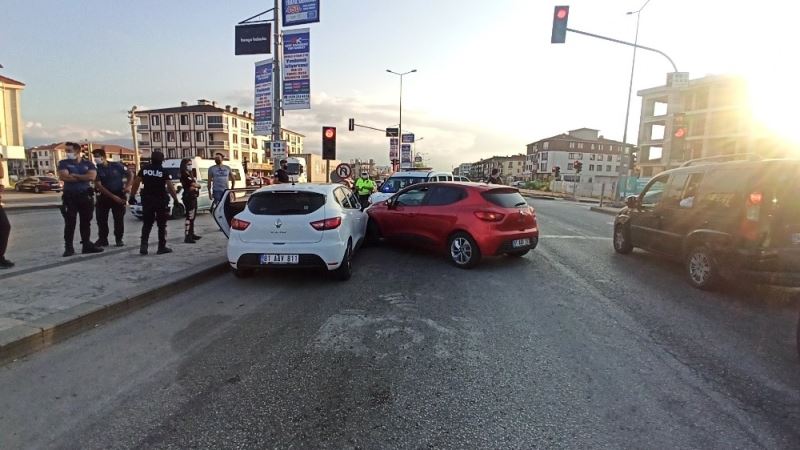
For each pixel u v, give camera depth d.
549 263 7.93
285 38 11.56
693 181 6.88
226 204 7.29
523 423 2.86
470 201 7.51
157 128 78.38
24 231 10.67
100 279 5.66
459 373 3.54
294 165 33.31
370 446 2.61
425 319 4.79
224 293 5.75
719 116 44.41
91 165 7.22
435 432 2.76
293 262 5.98
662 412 3.01
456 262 7.46
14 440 2.61
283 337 4.25
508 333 4.42
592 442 2.67
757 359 3.90
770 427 2.84
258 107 12.45
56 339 4.04
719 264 5.91
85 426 2.77
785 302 5.66
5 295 4.89
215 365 3.63
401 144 42.09
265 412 2.95
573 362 3.77
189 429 2.75
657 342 4.25
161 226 7.42
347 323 4.64
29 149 91.38
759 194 5.49
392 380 3.41
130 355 3.80
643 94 52.50
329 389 3.27
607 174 95.88
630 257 8.66
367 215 9.26
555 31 14.15
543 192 49.44
